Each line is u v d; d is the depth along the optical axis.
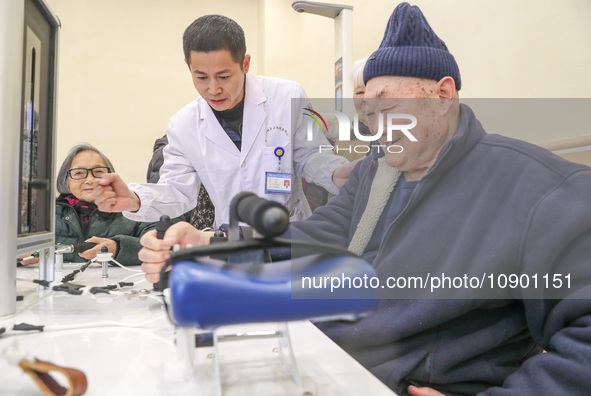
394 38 0.61
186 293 0.29
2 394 0.37
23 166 0.67
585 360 0.47
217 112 1.51
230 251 0.31
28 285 0.83
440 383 0.61
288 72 3.33
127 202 1.14
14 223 0.61
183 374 0.41
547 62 1.14
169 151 1.58
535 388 0.50
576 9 1.05
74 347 0.48
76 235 1.75
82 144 1.83
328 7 2.01
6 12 0.57
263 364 0.44
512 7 1.27
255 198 0.32
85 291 0.66
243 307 0.30
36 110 0.73
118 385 0.39
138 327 0.56
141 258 0.72
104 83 3.18
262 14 3.34
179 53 3.31
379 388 0.38
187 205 1.48
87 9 3.14
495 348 0.62
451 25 1.60
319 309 0.31
